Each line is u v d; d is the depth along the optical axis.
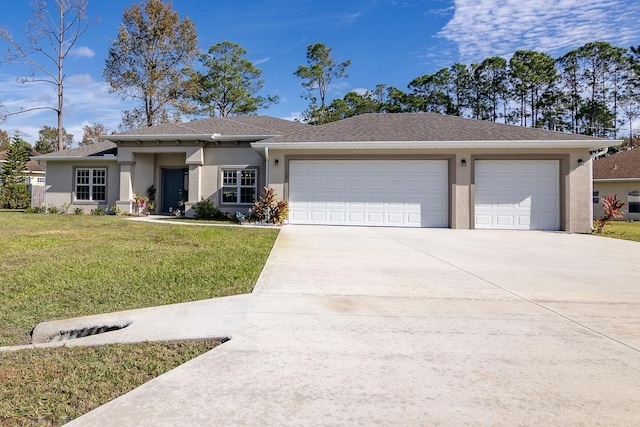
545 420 1.88
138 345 2.86
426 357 2.63
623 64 37.91
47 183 17.72
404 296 4.19
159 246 7.47
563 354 2.70
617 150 38.41
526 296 4.24
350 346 2.81
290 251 7.20
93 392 2.17
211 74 37.78
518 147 12.45
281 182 13.44
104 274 5.06
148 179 17.09
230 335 3.02
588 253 7.45
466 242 9.03
